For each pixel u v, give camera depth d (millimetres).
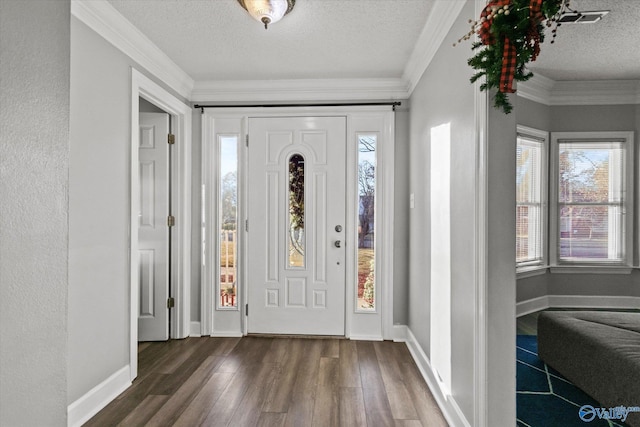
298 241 3410
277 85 3320
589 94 3902
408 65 2926
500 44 1313
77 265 1981
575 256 4027
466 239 1808
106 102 2211
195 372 2574
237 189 3436
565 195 4020
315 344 3160
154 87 2738
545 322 2633
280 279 3398
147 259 3186
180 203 3258
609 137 3912
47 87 726
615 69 3416
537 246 4004
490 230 1594
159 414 2043
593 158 3979
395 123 3309
